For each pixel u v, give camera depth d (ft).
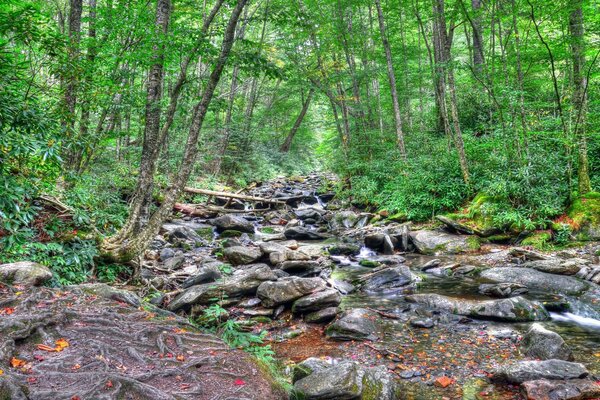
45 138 16.22
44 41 18.02
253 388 10.68
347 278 29.81
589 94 41.93
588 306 21.90
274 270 28.48
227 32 21.01
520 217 34.71
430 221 42.32
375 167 54.80
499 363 16.29
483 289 25.25
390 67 49.80
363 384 12.90
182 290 24.22
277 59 69.67
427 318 21.42
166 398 9.18
